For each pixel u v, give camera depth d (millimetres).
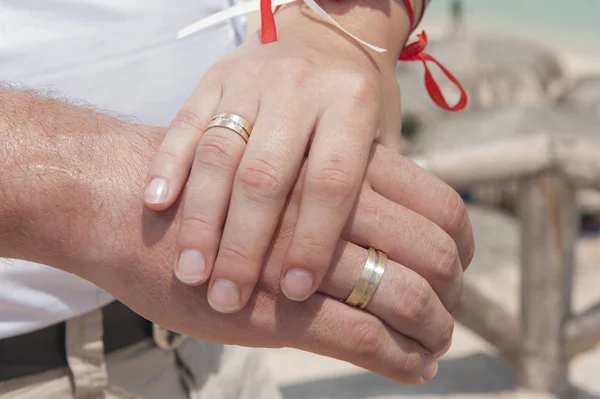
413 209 672
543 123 3346
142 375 850
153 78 802
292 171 612
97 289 766
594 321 2178
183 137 639
